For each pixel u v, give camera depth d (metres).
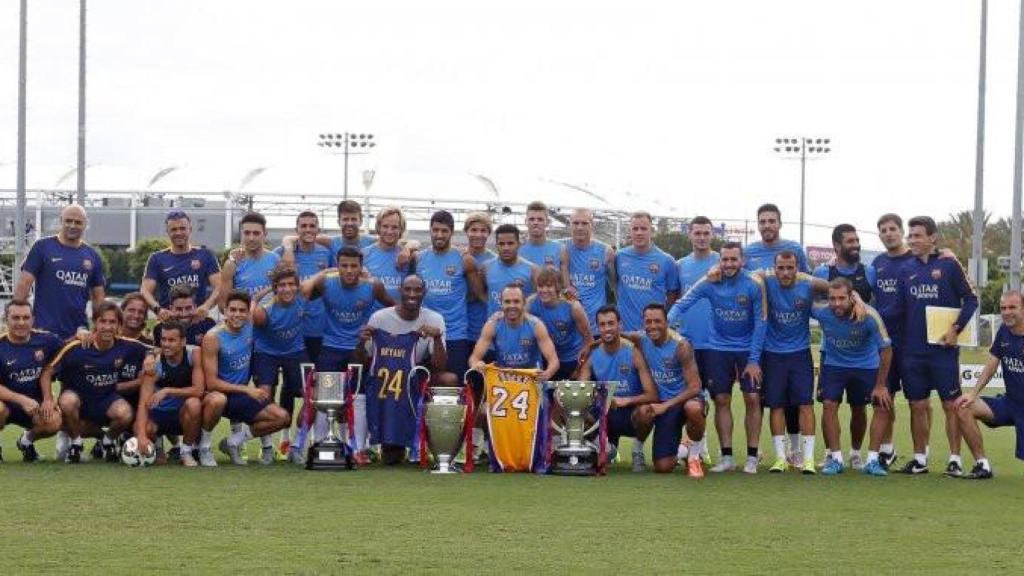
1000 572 7.85
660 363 13.11
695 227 14.62
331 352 13.89
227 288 14.30
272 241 89.12
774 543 8.78
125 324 13.53
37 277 13.83
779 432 13.52
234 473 12.46
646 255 14.71
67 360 13.17
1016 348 12.75
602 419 12.87
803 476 12.95
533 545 8.57
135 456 12.96
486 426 13.28
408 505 10.34
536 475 12.69
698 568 7.88
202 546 8.39
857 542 8.86
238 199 91.56
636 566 7.92
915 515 10.12
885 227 13.74
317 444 13.01
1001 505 10.73
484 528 9.23
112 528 9.05
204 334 13.59
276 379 13.91
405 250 14.22
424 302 13.99
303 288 13.73
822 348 13.57
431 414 12.80
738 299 13.38
